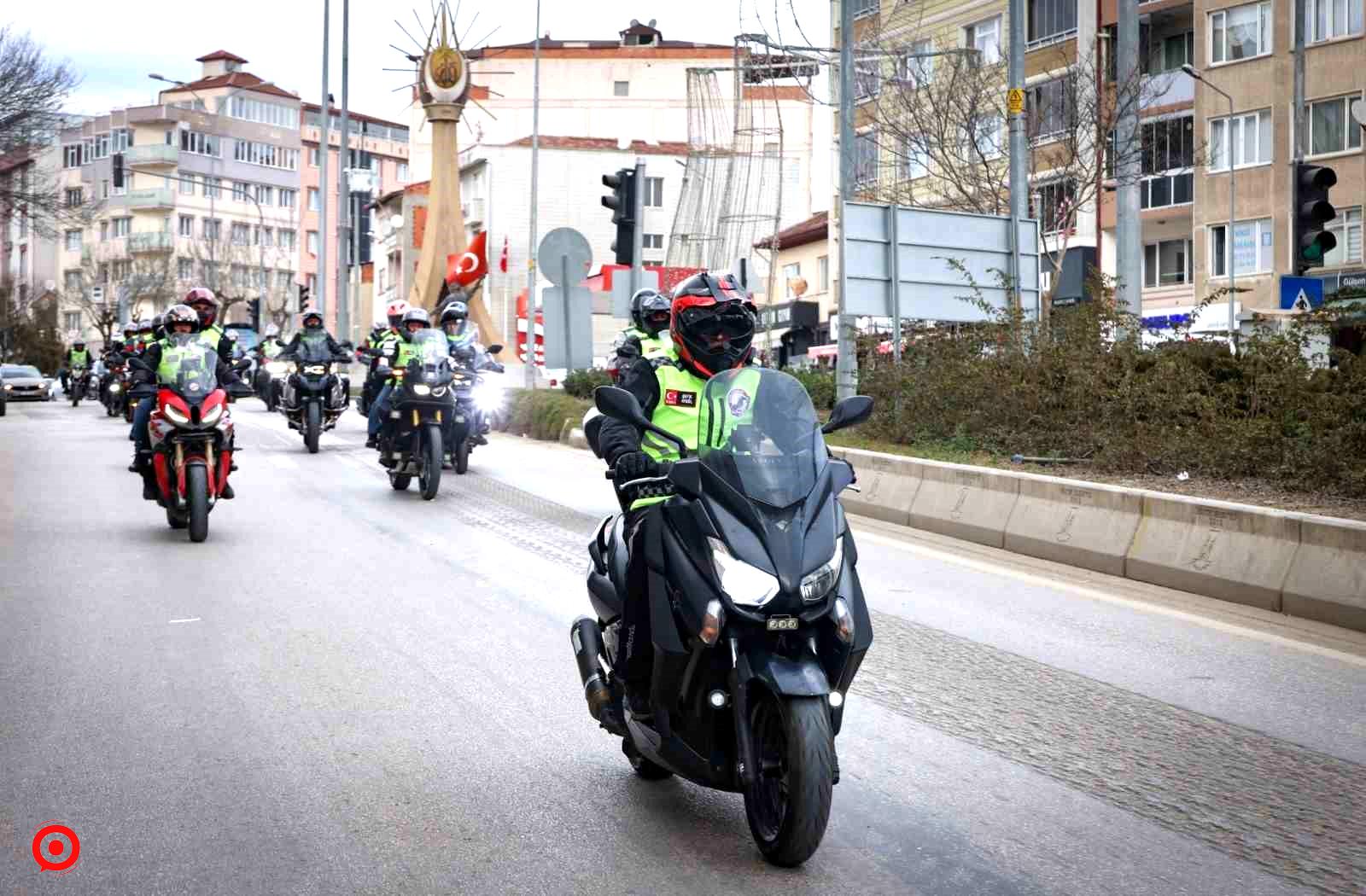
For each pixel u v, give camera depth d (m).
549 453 22.06
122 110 108.75
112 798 5.55
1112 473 13.81
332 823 5.28
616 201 21.22
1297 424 13.10
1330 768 6.18
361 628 8.84
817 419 5.21
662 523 5.10
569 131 88.12
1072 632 9.00
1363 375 12.90
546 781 5.83
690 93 37.59
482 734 6.51
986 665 8.05
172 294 96.38
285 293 102.19
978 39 45.47
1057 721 6.86
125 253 106.56
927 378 17.23
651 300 15.41
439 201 43.66
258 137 112.56
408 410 15.77
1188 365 14.98
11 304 95.38
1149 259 44.38
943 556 12.10
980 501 13.06
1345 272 39.50
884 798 5.64
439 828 5.23
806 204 71.75
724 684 4.95
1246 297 40.88
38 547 12.23
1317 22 39.81
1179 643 8.72
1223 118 41.56
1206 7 41.66
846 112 21.11
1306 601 9.56
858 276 17.94
